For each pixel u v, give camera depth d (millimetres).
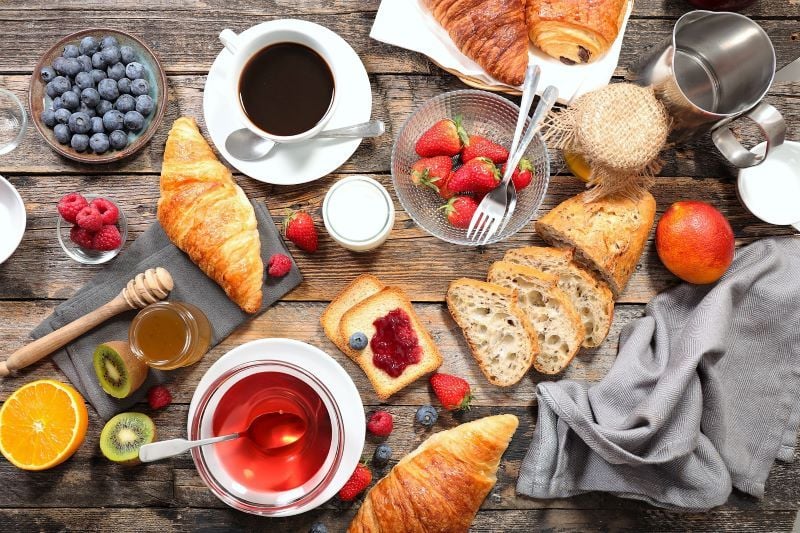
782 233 955
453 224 909
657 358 917
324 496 867
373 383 921
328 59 887
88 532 938
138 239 936
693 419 894
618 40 928
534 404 941
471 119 949
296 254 951
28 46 954
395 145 899
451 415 941
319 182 950
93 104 919
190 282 933
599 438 889
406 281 951
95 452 938
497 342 927
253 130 885
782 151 951
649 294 952
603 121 871
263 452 856
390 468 941
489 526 942
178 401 938
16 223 930
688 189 956
